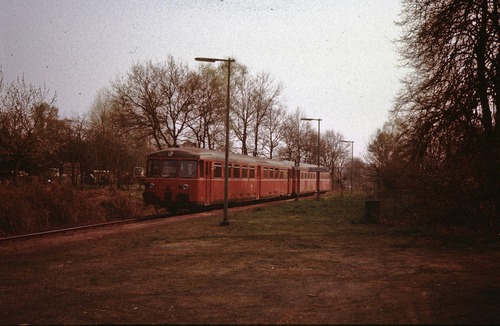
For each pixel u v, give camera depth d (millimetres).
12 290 7762
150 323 5914
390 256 10977
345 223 18359
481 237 13492
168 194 23516
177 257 10953
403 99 17594
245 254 11344
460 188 14203
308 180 48125
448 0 15781
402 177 16609
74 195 19734
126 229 17047
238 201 29125
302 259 10633
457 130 14875
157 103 39156
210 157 24906
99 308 6637
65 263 10250
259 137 50656
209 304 6840
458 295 7289
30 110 31141
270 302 6949
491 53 15195
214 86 41281
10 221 15930
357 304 6801
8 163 32531
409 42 17172
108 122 44500
